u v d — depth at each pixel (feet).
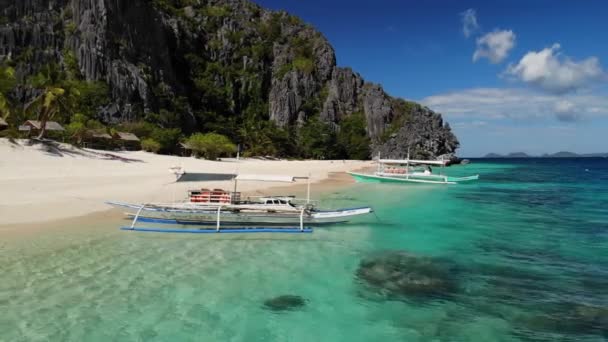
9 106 176.96
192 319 36.63
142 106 382.63
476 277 50.21
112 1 402.11
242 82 632.79
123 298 40.40
